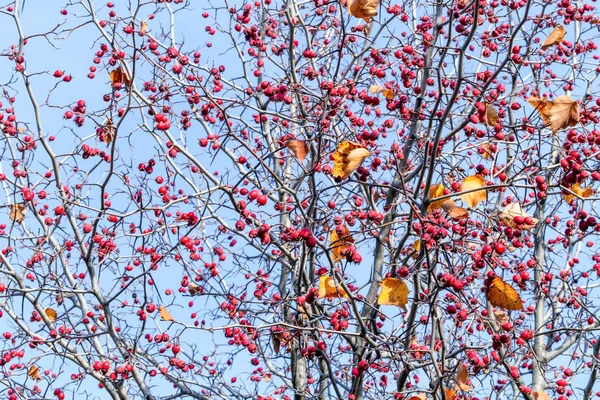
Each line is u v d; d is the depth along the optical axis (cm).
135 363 710
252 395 759
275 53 862
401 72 716
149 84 760
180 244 654
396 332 704
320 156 590
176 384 752
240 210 597
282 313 729
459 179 730
